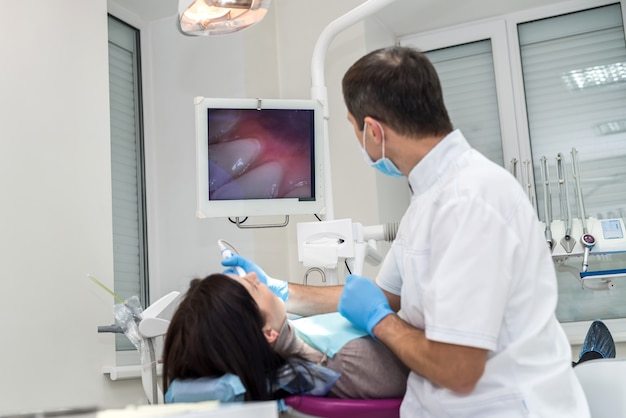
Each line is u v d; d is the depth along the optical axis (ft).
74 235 7.61
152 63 11.14
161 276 10.71
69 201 7.62
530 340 4.66
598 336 7.98
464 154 5.00
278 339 5.29
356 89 5.14
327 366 5.35
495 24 12.00
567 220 10.19
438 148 5.02
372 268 11.18
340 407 5.00
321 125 8.23
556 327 4.99
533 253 4.75
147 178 10.78
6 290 6.75
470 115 12.16
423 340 4.63
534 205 10.85
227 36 10.85
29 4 7.47
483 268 4.46
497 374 4.65
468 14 11.93
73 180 7.71
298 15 11.70
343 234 7.57
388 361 5.36
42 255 7.19
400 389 5.37
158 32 11.14
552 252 9.89
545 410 4.60
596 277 9.41
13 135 7.06
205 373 4.95
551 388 4.67
